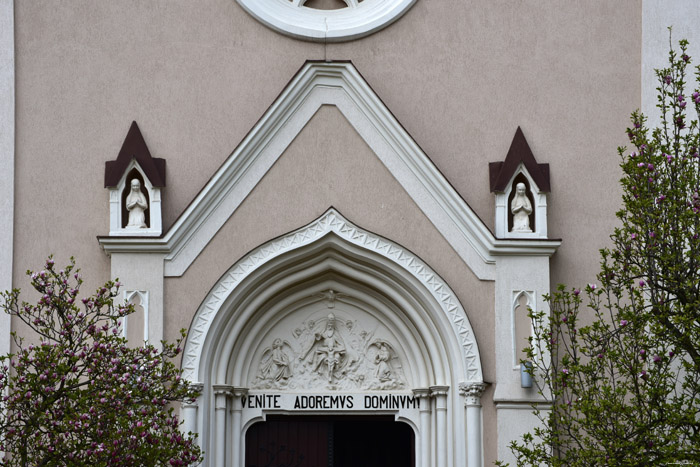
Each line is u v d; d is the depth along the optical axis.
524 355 23.05
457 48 24.58
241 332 23.42
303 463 23.86
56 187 23.47
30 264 23.17
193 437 22.25
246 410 23.48
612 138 24.52
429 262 23.41
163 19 24.20
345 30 24.31
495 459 22.77
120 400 19.39
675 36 24.84
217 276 23.03
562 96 24.59
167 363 20.30
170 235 22.86
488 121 24.39
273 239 23.11
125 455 18.98
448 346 23.25
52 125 23.69
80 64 23.94
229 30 24.27
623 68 24.77
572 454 20.36
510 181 23.73
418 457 23.42
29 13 24.00
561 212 24.16
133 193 23.14
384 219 23.48
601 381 22.83
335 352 23.75
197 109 23.95
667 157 20.77
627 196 20.73
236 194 23.30
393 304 23.77
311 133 23.67
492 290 23.39
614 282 22.19
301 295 23.75
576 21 24.91
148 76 23.98
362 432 24.11
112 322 22.50
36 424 19.08
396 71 24.41
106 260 23.20
